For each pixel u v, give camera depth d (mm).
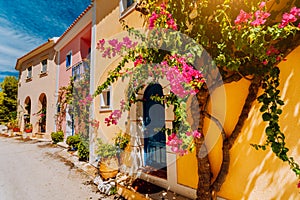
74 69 10227
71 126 10883
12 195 4543
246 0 2209
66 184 5133
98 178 5246
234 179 2848
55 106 12562
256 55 2041
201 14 2600
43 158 8078
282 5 2318
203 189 2947
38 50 14805
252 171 2662
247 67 2439
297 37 2119
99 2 7184
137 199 3867
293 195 2283
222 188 2988
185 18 2846
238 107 2852
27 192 4672
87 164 6805
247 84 2760
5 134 16922
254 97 2549
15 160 7805
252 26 1997
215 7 2467
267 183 2510
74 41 11117
